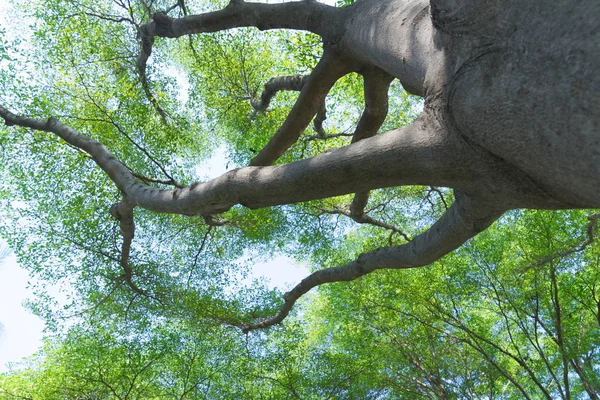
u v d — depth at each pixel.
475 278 13.14
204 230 13.88
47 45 11.60
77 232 11.41
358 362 13.73
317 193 3.35
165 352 12.06
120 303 11.87
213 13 6.12
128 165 11.62
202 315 11.80
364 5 4.29
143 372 12.23
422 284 12.89
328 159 3.15
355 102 12.60
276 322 11.33
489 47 2.01
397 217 14.60
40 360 12.20
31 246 11.24
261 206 3.99
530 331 15.09
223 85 13.61
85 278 11.52
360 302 13.70
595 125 1.61
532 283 12.89
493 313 15.35
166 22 6.76
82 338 11.67
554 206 2.35
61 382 11.30
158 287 11.91
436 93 2.37
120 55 12.80
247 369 13.04
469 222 3.72
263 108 11.34
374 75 5.43
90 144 7.38
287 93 13.83
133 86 11.54
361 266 6.92
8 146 11.00
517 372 15.70
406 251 5.19
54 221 11.56
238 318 12.15
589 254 12.42
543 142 1.84
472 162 2.41
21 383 11.38
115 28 13.25
